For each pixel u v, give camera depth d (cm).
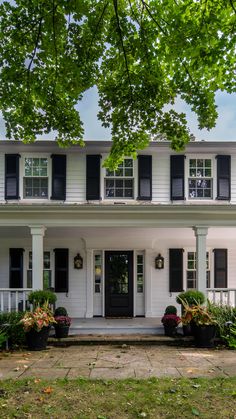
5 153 1179
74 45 618
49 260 1258
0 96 654
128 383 559
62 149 1183
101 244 1252
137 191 1187
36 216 1005
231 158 1219
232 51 580
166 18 594
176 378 593
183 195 1185
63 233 1217
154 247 1262
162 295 1249
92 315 1237
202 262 1012
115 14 573
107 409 459
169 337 964
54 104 691
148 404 473
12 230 1170
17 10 574
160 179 1209
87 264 1248
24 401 483
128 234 1241
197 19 578
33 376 612
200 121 668
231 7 547
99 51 642
